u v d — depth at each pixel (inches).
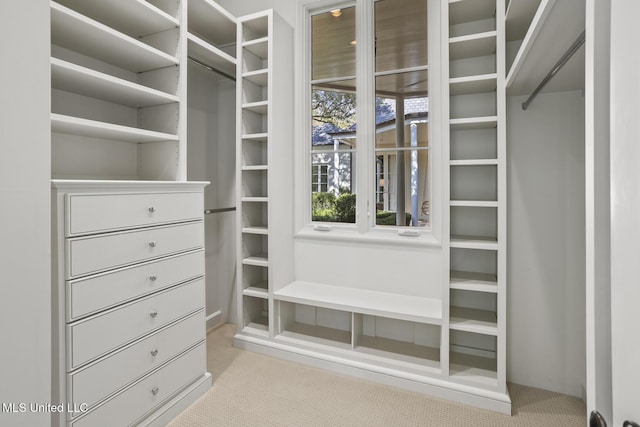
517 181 81.6
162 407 69.6
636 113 17.3
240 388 82.4
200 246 79.7
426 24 92.1
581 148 76.5
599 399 22.5
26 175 45.6
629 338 18.3
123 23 76.2
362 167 98.7
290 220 105.9
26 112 45.6
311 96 107.1
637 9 17.2
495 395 74.2
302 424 69.9
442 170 76.7
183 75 78.7
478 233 87.1
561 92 77.4
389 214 98.2
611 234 20.3
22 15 45.0
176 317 72.7
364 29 96.8
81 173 73.0
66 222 52.3
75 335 53.3
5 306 43.4
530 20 69.5
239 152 101.3
